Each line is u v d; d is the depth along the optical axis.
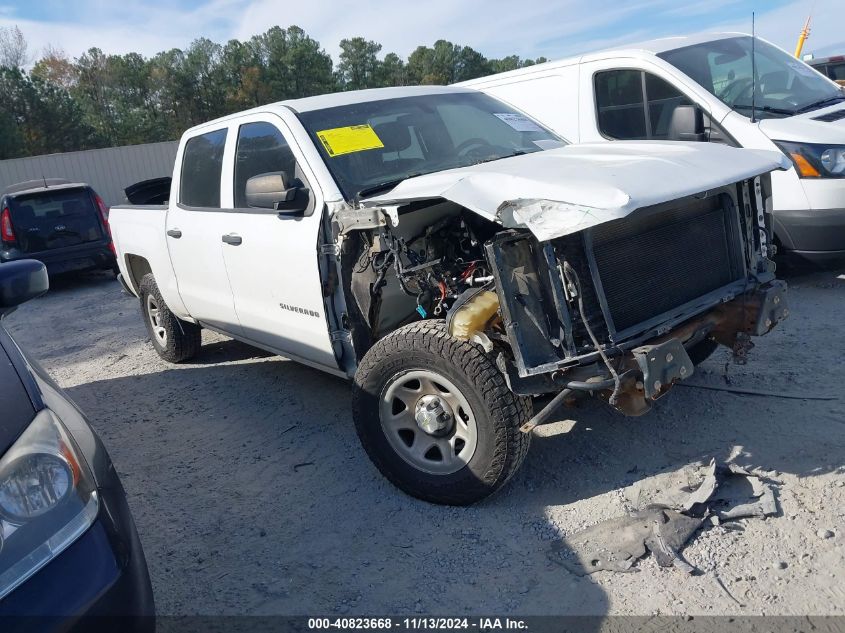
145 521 3.59
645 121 6.52
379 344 3.34
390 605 2.77
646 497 3.23
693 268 3.30
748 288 3.42
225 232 4.46
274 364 5.74
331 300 3.78
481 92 5.06
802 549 2.78
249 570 3.09
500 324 3.06
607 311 2.93
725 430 3.72
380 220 3.27
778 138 5.59
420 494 3.38
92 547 2.01
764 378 4.24
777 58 6.82
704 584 2.66
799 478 3.21
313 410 4.71
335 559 3.10
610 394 2.99
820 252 5.57
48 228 11.16
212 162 4.79
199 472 4.06
